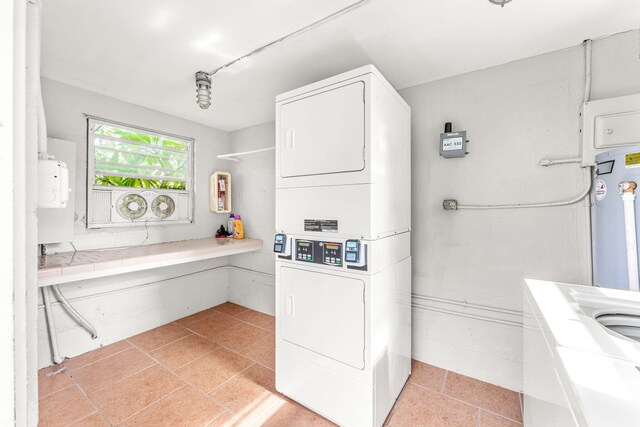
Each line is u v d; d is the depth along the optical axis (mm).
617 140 1539
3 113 316
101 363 2199
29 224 405
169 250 2453
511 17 1444
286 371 1794
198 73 2041
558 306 1081
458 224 2059
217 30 1567
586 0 1322
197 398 1807
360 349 1479
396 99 1778
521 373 1858
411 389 1900
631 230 1273
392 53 1788
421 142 2193
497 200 1918
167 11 1414
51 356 2164
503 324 1914
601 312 1113
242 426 1585
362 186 1465
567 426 674
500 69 1905
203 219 3320
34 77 416
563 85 1716
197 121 3201
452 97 2072
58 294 2193
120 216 2604
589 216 1652
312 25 1517
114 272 2006
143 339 2605
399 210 1850
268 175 3207
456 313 2076
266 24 1514
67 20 1479
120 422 1607
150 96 2500
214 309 3365
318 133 1619
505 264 1905
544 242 1784
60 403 1753
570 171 1701
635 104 1502
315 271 1642
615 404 576
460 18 1455
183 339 2609
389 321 1683
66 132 2264
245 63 1926
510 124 1873
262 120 3166
